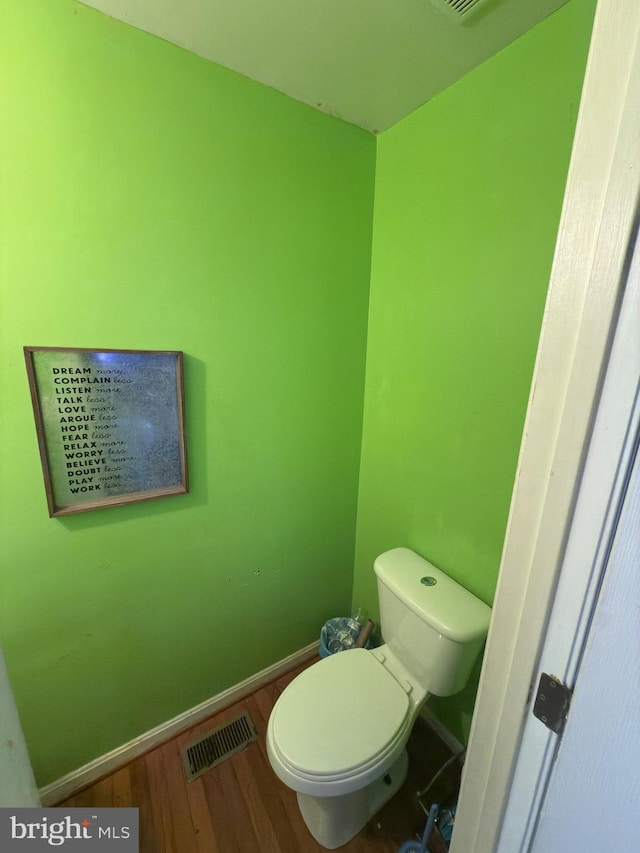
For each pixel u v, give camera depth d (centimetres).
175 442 109
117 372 97
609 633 39
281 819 110
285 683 153
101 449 98
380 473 145
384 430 141
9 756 55
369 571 158
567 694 44
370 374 144
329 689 108
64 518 97
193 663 131
